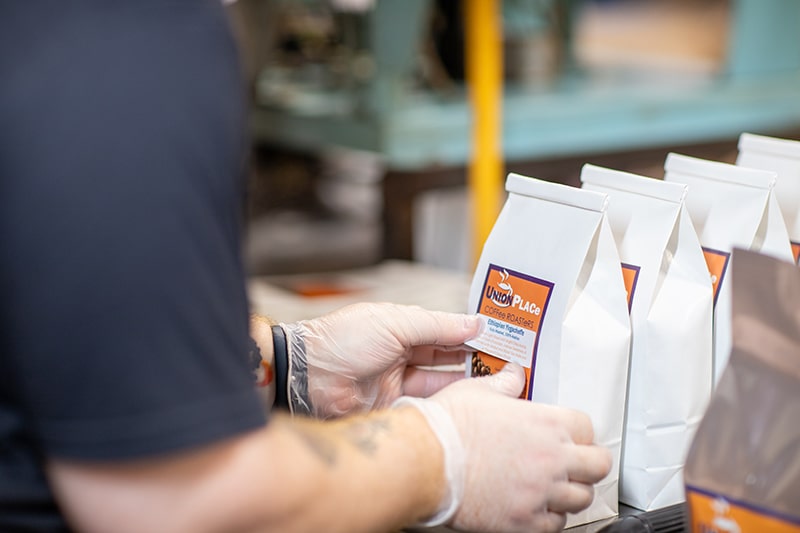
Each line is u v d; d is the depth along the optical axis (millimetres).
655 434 895
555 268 882
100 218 595
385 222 2570
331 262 2869
